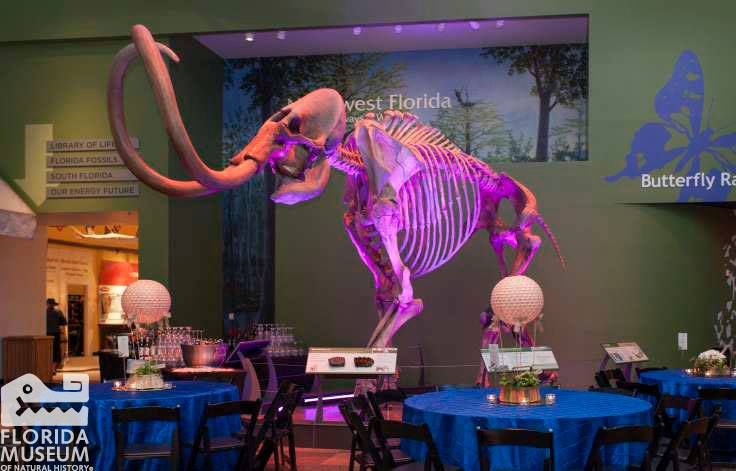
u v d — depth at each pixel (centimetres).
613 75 1285
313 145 809
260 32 1373
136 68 1377
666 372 977
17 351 1409
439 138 1095
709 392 782
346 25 1336
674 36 1274
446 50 1584
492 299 875
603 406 638
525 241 1106
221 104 1630
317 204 1366
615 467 595
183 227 1427
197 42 1506
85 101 1391
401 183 975
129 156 666
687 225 1298
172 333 1181
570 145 1547
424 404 657
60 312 1759
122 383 796
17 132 1404
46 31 1384
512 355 786
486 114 1568
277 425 775
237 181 707
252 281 1620
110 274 2070
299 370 1128
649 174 1273
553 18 1320
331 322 1354
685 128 1266
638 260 1285
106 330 2034
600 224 1290
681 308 1290
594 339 1288
